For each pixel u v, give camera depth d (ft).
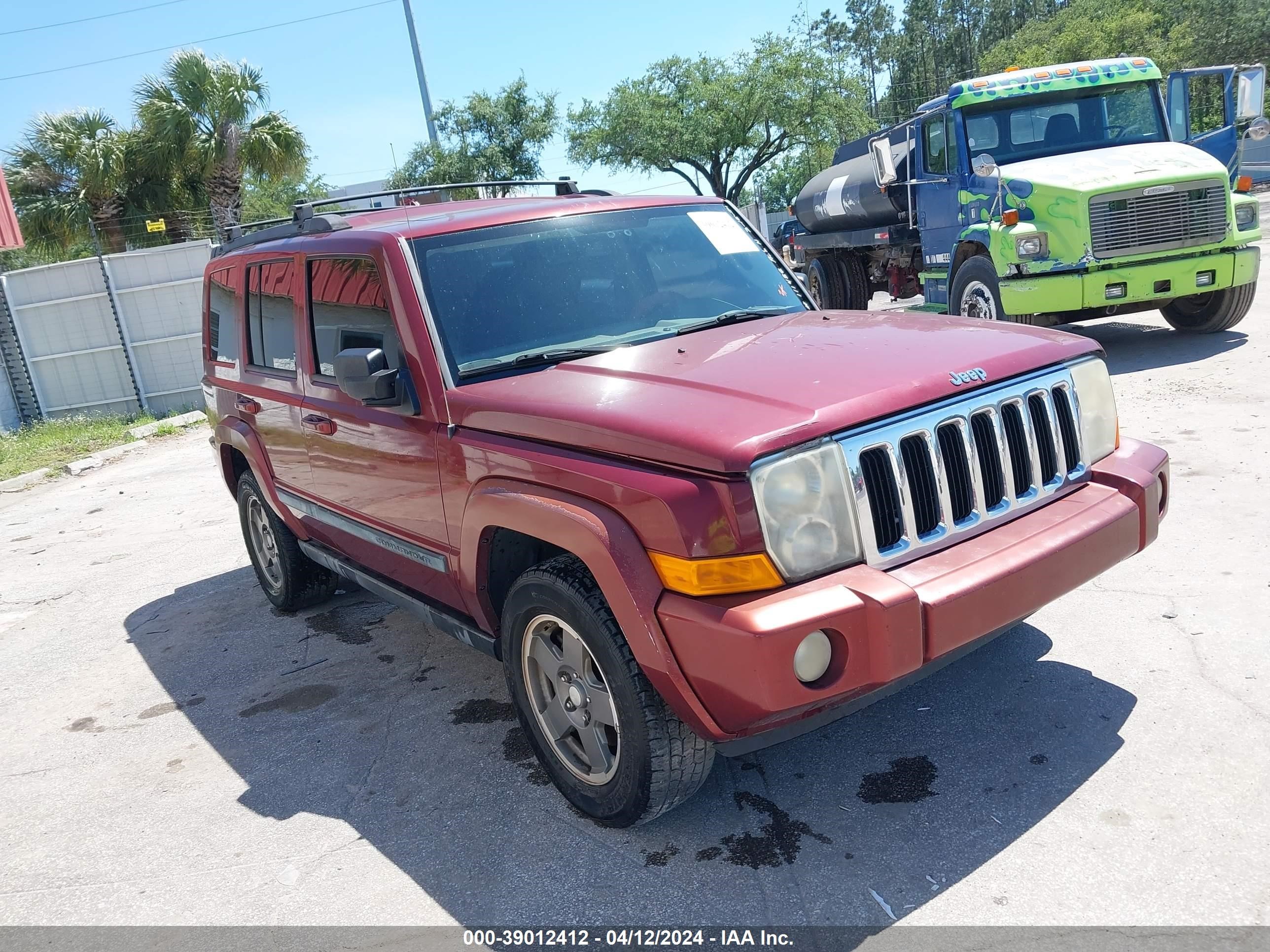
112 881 10.69
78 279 52.11
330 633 17.31
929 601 8.38
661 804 9.61
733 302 13.10
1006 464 9.64
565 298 12.17
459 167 120.57
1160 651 12.05
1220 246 27.81
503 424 10.27
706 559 8.30
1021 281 28.27
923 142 34.42
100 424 50.19
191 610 19.74
